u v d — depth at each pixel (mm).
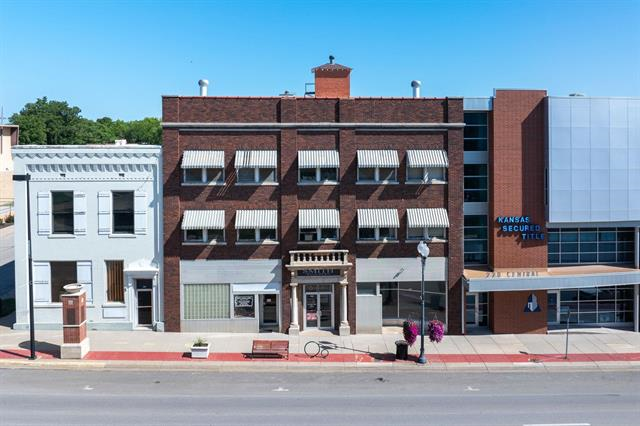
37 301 35656
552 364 31172
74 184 35250
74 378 28047
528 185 36938
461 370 30438
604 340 35906
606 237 39062
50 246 35406
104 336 34625
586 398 25922
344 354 32281
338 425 22141
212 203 35438
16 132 100812
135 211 35375
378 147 35875
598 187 36656
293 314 35781
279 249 35781
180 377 28531
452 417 23188
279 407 24219
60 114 143500
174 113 34938
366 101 35625
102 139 151875
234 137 35312
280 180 35438
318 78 39438
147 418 22672
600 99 36438
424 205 36219
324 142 35625
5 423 21922
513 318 36938
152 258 35688
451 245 36219
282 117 35250
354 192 35750
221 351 32344
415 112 35969
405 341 32375
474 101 36625
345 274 35656
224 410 23750
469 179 37750
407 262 36281
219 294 35906
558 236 38719
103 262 35562
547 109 36281
